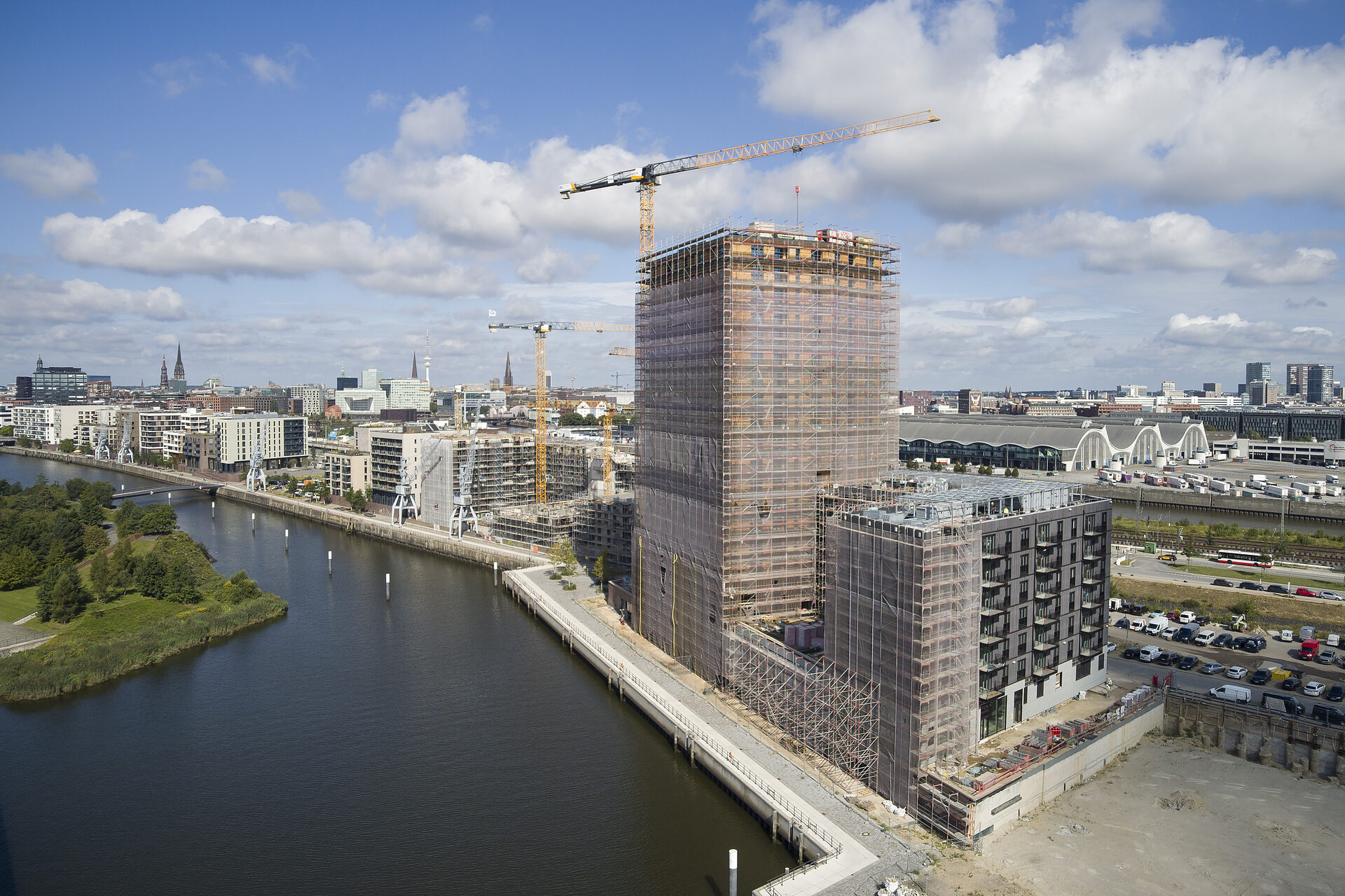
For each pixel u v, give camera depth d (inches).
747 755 4872.0
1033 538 4958.2
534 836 4426.7
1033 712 5073.8
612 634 7357.3
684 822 4512.8
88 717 5944.9
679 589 6535.4
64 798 4837.6
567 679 6648.6
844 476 6235.2
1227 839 3969.0
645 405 7066.9
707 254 5954.7
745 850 4227.4
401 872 4128.9
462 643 7549.2
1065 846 3912.4
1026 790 4190.5
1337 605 7480.3
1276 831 4040.4
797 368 5989.2
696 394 6151.6
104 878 4101.9
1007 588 4798.2
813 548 6102.4
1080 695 5462.6
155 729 5753.0
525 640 7632.9
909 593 4207.7
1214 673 5895.7
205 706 6141.7
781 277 5925.2
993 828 4001.0
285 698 6294.3
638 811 4635.8
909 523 4389.8
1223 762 4798.2
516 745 5472.4
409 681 6614.2
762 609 5974.4
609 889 3959.2
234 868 4180.6
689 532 6323.8
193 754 5383.9
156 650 7116.1
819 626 5546.3
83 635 7268.7
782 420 5959.6
